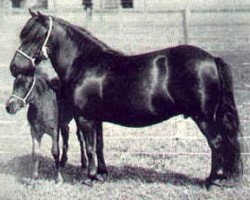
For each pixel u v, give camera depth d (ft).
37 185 30.63
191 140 40.98
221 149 28.50
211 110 28.14
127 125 29.55
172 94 28.27
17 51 29.43
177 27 88.58
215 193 28.78
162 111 28.68
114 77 29.01
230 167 28.63
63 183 31.09
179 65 28.14
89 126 29.73
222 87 28.27
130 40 83.97
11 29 86.02
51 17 29.96
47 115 30.19
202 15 91.76
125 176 32.48
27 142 40.86
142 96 28.50
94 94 29.27
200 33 85.81
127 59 29.37
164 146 39.47
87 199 28.58
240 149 28.58
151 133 43.60
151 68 28.53
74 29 30.04
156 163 35.22
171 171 33.58
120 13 89.04
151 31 86.84
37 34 29.32
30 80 30.04
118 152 38.01
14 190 29.76
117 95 28.89
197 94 27.89
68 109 31.65
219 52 77.36
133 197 28.81
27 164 35.09
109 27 87.04
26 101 30.14
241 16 90.74
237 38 83.66
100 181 30.96
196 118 28.32
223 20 90.63
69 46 29.81
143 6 97.60
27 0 109.91
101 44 30.09
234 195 28.50
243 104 50.08
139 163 35.35
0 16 87.66
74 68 29.71
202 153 36.50
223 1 95.76
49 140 42.55
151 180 31.73
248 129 42.11
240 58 73.15
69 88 29.73
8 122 44.34
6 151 38.04
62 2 99.81
